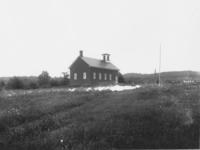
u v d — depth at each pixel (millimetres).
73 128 8133
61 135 7613
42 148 7051
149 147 6941
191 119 8086
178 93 12711
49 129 8523
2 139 7699
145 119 8320
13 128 8609
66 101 13719
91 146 6828
